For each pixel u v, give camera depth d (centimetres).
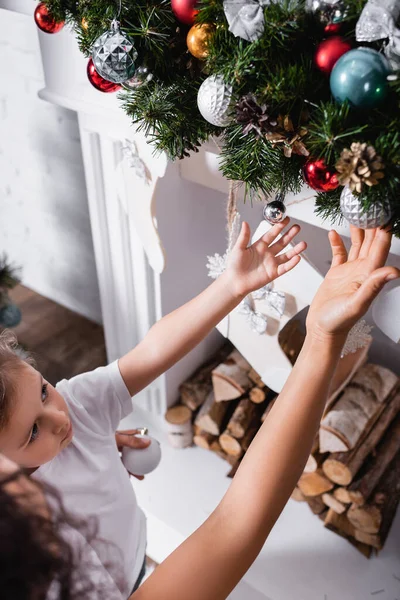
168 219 118
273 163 62
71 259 199
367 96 48
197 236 129
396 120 50
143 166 102
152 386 150
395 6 46
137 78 64
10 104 173
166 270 126
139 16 62
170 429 150
